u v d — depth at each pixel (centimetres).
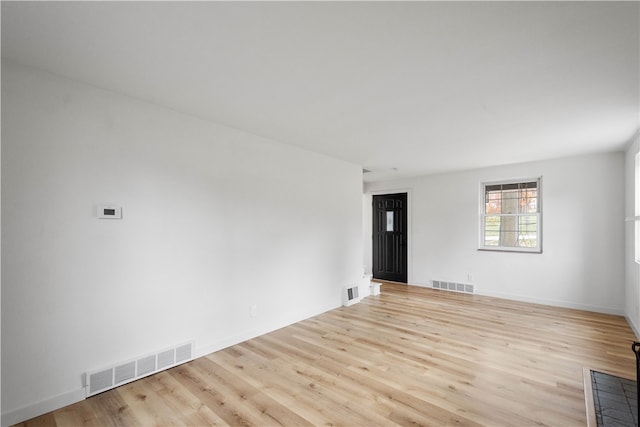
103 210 241
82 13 153
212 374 267
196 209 303
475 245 567
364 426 199
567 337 350
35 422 203
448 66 206
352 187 519
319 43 181
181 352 285
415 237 649
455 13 153
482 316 432
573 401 225
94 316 236
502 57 194
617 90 238
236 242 338
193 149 302
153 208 271
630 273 395
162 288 276
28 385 207
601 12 151
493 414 211
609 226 443
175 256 286
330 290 471
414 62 202
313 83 233
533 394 234
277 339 348
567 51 187
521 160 493
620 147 411
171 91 248
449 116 298
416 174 620
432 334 362
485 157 472
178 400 228
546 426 198
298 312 413
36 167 212
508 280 530
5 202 200
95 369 235
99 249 239
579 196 465
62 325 221
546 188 492
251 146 356
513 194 534
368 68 211
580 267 464
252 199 356
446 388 243
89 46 185
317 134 358
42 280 213
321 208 456
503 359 294
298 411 215
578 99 255
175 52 192
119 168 251
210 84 236
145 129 267
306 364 286
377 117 303
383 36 174
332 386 247
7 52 191
